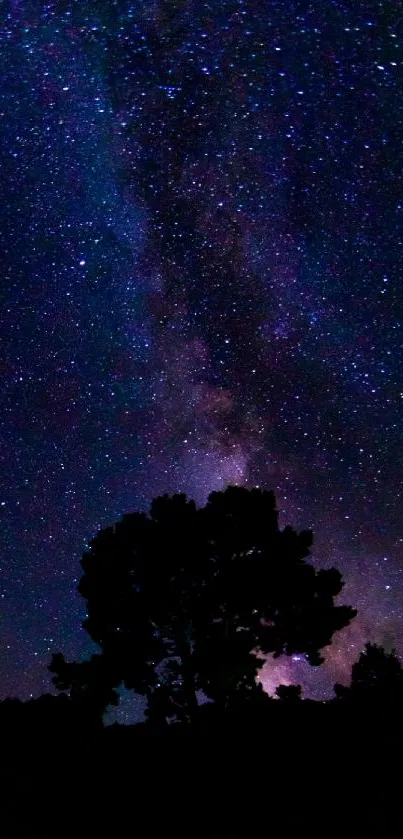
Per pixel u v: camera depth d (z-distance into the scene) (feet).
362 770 31.45
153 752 36.40
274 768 32.68
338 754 33.81
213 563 49.34
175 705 46.29
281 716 40.96
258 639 48.37
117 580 49.01
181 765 34.06
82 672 47.47
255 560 48.65
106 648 48.21
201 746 36.73
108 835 27.20
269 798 29.37
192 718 43.60
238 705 44.01
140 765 34.37
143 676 47.70
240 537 49.11
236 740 37.24
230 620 48.67
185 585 48.62
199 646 47.57
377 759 32.60
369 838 25.12
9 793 31.14
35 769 34.17
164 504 49.93
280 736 37.17
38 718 41.42
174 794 30.60
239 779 31.68
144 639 47.93
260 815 27.91
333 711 41.11
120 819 28.48
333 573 49.98
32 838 27.02
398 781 29.76
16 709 42.75
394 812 26.91
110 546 49.52
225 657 45.98
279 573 48.11
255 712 42.50
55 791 31.37
